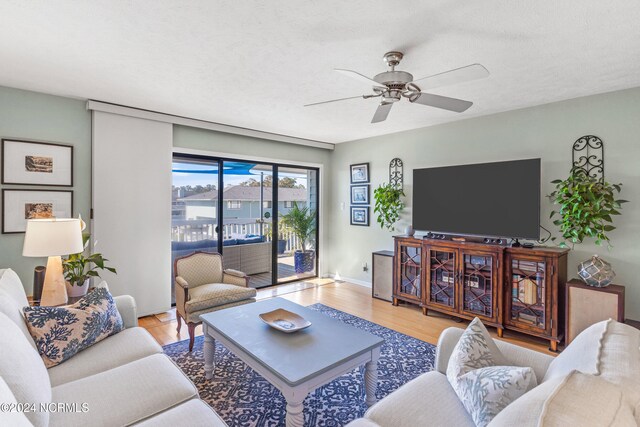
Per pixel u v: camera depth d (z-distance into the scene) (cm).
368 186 503
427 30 193
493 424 82
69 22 188
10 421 83
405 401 143
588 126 308
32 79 274
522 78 266
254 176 488
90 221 335
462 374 142
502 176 342
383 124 418
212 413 139
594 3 166
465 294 351
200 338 312
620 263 293
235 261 470
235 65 244
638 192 284
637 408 83
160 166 372
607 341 119
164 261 376
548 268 295
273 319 234
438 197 395
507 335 329
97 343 196
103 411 137
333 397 220
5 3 169
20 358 125
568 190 296
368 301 435
